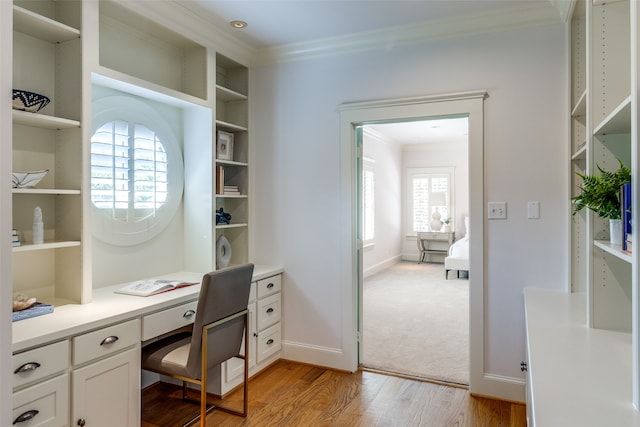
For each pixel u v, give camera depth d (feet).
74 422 6.04
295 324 11.35
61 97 7.30
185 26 9.23
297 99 11.26
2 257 2.16
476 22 9.23
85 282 7.20
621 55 5.54
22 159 7.01
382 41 10.18
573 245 8.54
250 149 11.77
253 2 8.58
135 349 7.02
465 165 28.96
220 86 10.72
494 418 8.27
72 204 7.23
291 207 11.37
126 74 8.15
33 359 5.49
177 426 8.01
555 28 8.75
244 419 8.26
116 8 7.97
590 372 4.32
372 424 8.07
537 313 6.85
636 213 3.57
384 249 27.14
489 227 9.28
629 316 5.79
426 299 18.39
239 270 7.73
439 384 9.89
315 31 10.08
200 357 7.18
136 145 9.00
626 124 5.01
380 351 12.02
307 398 9.16
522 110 9.01
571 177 8.51
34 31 6.89
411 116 9.89
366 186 24.06
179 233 10.35
